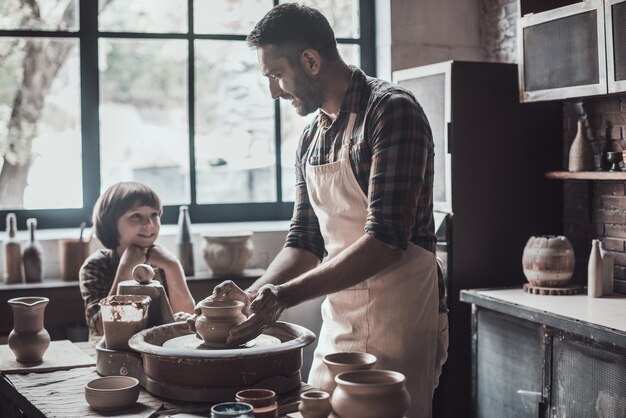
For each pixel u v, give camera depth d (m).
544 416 2.95
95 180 3.95
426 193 2.03
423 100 3.69
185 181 4.10
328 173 2.08
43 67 3.86
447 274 3.54
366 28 4.26
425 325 2.04
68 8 3.88
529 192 3.63
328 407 1.49
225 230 3.94
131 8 3.97
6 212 3.83
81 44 3.89
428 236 2.05
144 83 4.01
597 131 3.48
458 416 3.62
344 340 2.08
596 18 2.95
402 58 4.14
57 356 2.24
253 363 1.69
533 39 3.29
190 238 3.70
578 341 2.76
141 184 2.85
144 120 4.03
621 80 2.87
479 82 3.52
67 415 1.66
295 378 1.79
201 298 3.63
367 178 2.00
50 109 3.89
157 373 1.75
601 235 3.49
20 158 3.87
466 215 3.54
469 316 3.56
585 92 3.03
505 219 3.60
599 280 3.15
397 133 1.88
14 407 2.00
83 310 3.49
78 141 3.92
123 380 1.76
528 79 3.33
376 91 1.98
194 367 1.69
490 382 3.26
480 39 4.28
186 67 4.05
